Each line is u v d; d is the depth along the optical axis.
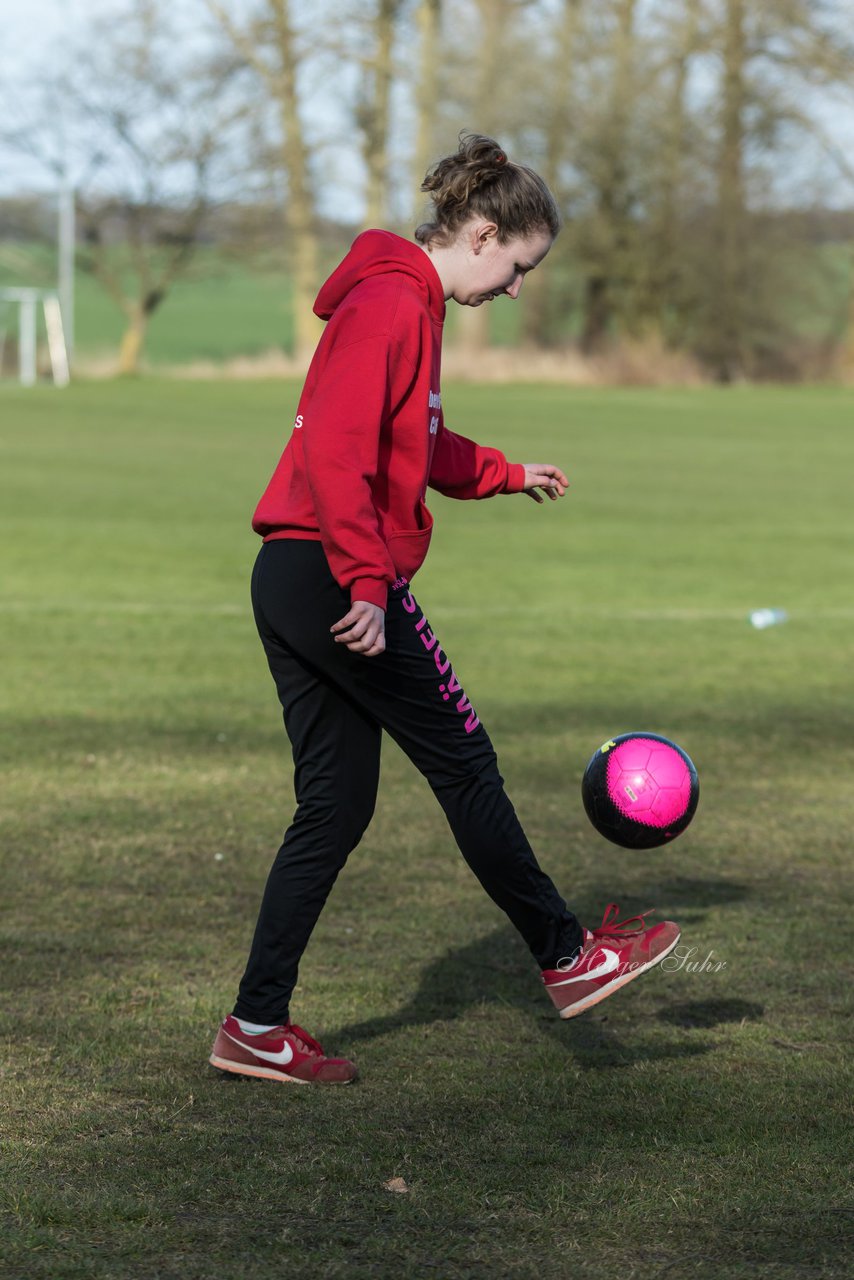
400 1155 4.65
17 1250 4.05
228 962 6.38
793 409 53.28
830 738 11.00
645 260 67.81
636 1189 4.42
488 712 11.76
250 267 72.06
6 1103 4.98
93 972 6.23
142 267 70.62
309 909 5.21
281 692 5.25
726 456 36.62
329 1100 5.07
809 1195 4.39
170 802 8.98
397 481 5.01
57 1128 4.81
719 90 66.38
